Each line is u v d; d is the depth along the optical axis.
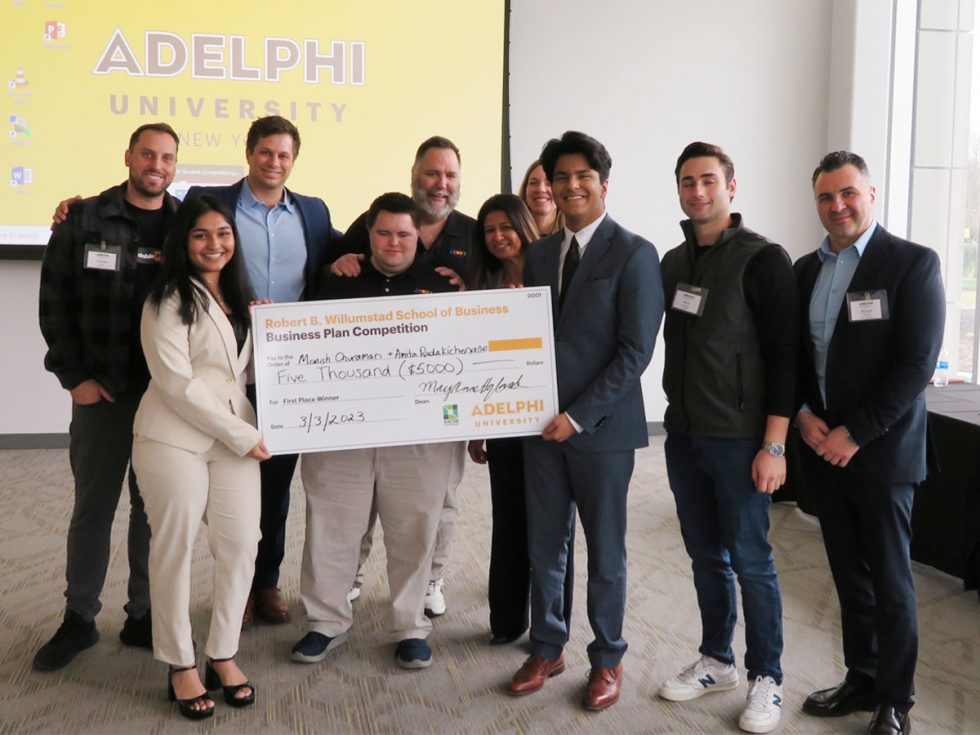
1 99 5.22
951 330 5.70
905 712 2.27
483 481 4.99
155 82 5.37
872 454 2.22
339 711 2.43
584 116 5.98
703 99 6.11
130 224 2.63
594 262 2.40
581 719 2.40
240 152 5.49
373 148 5.64
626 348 2.33
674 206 6.16
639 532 4.11
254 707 2.44
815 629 3.03
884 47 5.87
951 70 5.79
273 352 2.49
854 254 2.28
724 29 6.09
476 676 2.65
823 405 2.32
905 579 2.24
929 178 5.85
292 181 5.60
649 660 2.77
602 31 5.93
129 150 2.62
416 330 2.51
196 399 2.28
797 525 4.26
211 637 2.44
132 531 2.74
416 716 2.41
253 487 2.43
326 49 5.54
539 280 2.56
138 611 2.78
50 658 2.63
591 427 2.36
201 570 3.47
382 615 3.10
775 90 6.20
